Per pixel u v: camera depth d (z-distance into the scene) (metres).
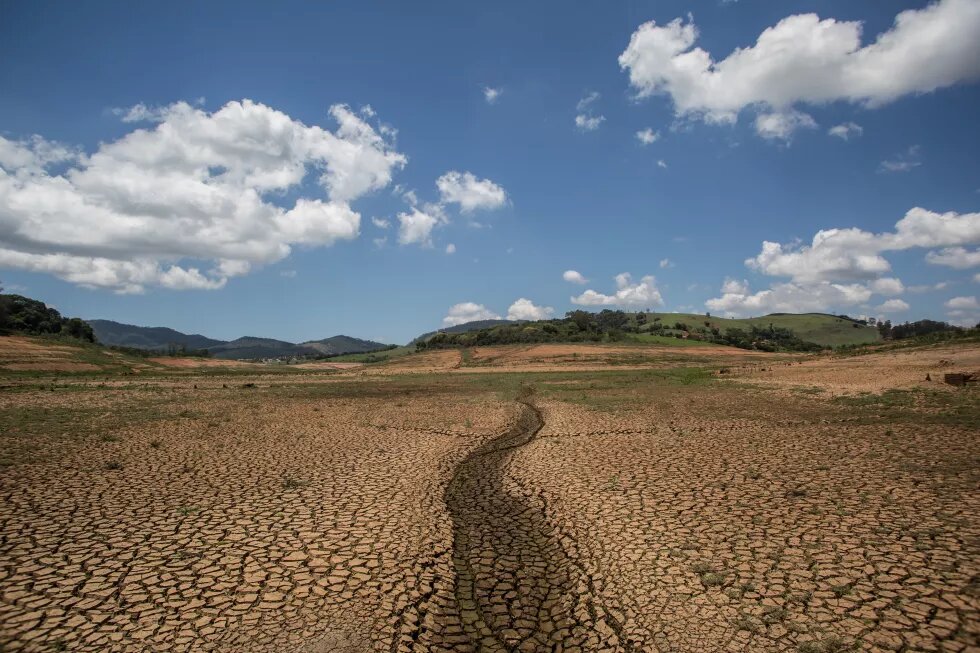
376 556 8.25
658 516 9.70
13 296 92.94
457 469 14.06
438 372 76.44
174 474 12.93
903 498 10.02
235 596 6.95
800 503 10.03
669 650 5.77
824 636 5.80
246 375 72.81
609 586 7.28
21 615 6.38
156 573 7.55
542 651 5.99
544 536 9.27
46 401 28.61
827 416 20.77
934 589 6.62
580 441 17.36
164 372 70.56
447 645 6.10
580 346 108.12
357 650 5.85
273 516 9.95
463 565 8.13
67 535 8.88
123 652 5.69
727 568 7.50
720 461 13.71
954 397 23.05
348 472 13.30
